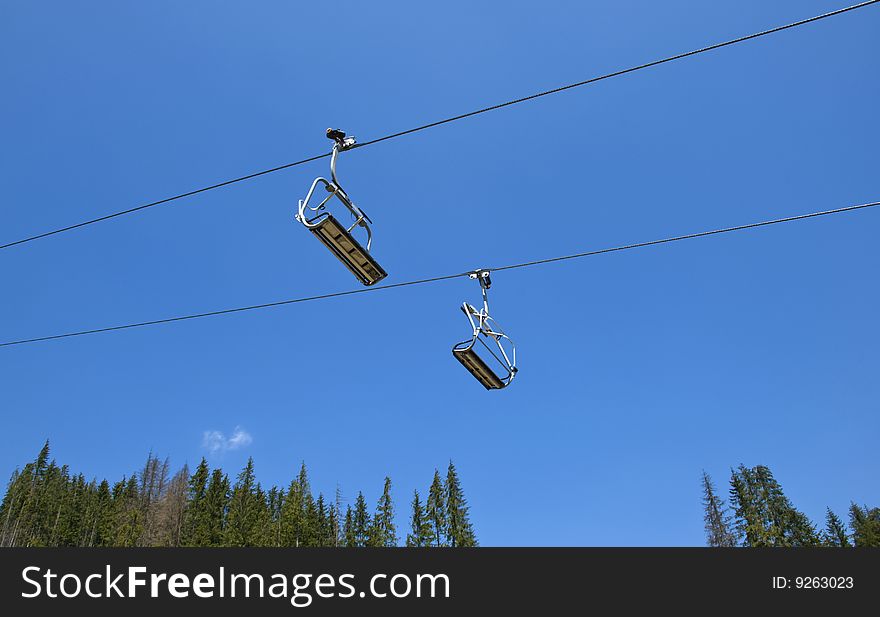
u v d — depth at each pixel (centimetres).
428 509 8369
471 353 1171
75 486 10944
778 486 7556
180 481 12406
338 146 1008
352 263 985
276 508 10938
